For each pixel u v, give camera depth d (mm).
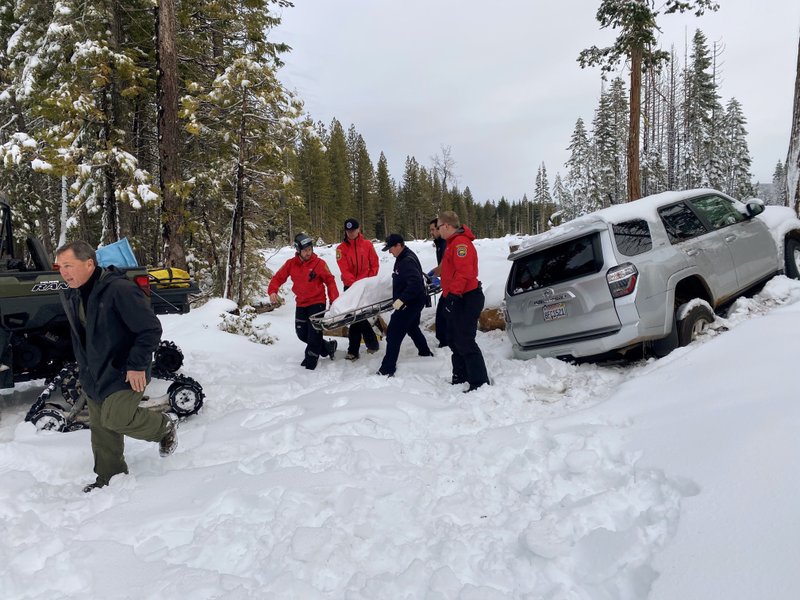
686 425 2914
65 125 10805
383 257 19578
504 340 7473
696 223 5633
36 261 5949
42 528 2822
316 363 6820
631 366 5156
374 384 5082
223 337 8273
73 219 12617
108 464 3441
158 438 3566
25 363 5109
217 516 2830
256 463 3488
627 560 2055
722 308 5980
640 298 4738
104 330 3221
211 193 12594
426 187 69312
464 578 2168
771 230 6574
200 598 2131
